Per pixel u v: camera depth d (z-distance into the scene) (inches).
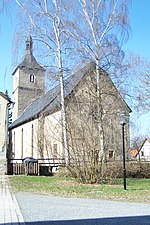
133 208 404.2
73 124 789.2
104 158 773.3
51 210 389.7
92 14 943.7
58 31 982.4
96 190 598.9
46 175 1067.9
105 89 976.9
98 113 908.0
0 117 1232.8
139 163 983.0
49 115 1208.8
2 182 772.6
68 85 964.0
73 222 321.4
